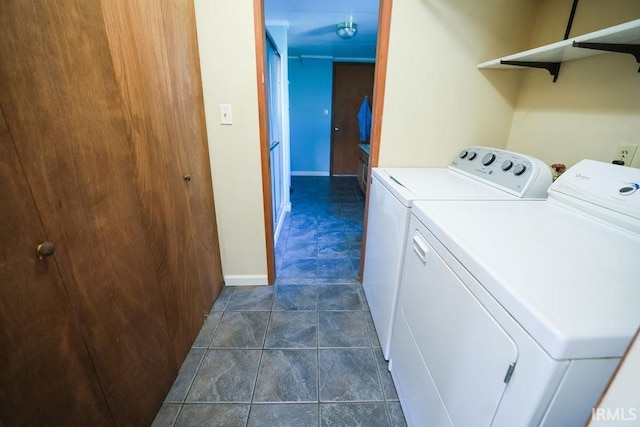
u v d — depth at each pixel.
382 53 1.58
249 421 1.17
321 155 5.66
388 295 1.37
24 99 0.62
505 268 0.62
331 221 3.35
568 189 1.01
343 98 5.31
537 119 1.53
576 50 1.08
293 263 2.40
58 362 0.72
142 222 1.06
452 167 1.68
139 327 1.05
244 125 1.69
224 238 1.96
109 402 0.90
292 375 1.38
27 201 0.63
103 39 0.85
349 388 1.31
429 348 0.92
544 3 1.48
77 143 0.76
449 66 1.62
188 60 1.43
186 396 1.26
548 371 0.46
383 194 1.48
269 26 3.04
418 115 1.70
